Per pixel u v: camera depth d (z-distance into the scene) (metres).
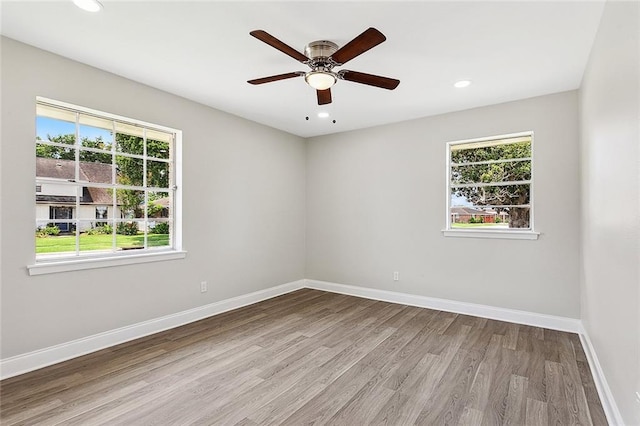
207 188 3.85
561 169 3.40
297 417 1.97
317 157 5.30
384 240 4.61
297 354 2.84
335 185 5.09
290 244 5.11
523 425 1.90
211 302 3.90
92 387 2.27
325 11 2.04
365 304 4.41
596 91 2.31
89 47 2.52
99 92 2.88
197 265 3.73
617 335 1.80
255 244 4.50
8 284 2.39
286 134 5.03
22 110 2.46
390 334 3.31
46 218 2.67
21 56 2.45
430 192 4.21
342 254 5.02
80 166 2.89
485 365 2.63
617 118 1.75
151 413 1.99
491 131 3.78
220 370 2.54
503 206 3.82
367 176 4.77
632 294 1.53
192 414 1.99
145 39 2.40
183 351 2.88
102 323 2.92
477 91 3.38
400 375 2.48
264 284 4.64
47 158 2.69
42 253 2.64
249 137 4.40
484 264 3.84
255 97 3.56
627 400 1.63
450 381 2.39
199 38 2.38
